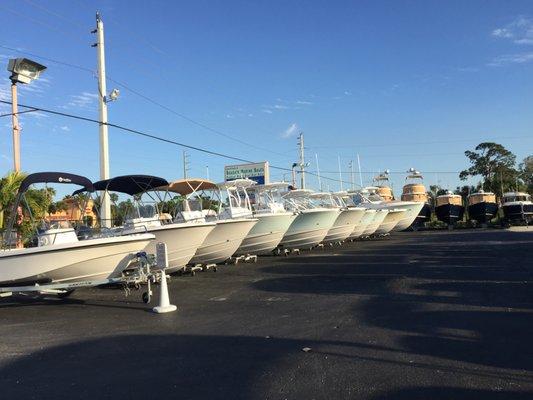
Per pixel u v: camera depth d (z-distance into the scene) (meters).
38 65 16.50
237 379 5.52
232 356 6.42
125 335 7.87
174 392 5.21
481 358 5.92
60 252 10.60
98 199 14.59
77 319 9.42
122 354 6.78
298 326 7.95
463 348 6.35
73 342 7.59
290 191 22.94
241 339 7.27
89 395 5.25
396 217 33.25
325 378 5.43
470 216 45.75
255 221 17.06
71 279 11.10
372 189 34.00
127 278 10.87
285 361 6.11
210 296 11.38
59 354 6.95
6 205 15.63
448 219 44.12
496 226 44.31
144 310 10.00
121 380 5.68
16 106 16.52
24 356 6.91
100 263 11.08
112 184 13.95
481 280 11.98
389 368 5.69
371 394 4.93
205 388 5.29
